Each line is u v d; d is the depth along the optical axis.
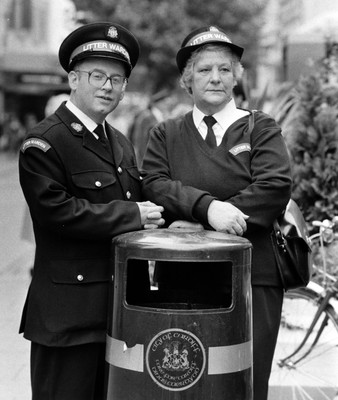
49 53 24.30
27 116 32.25
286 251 3.61
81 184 3.29
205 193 3.44
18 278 8.27
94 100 3.33
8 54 24.73
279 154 3.58
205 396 2.98
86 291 3.27
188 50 3.67
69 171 3.28
